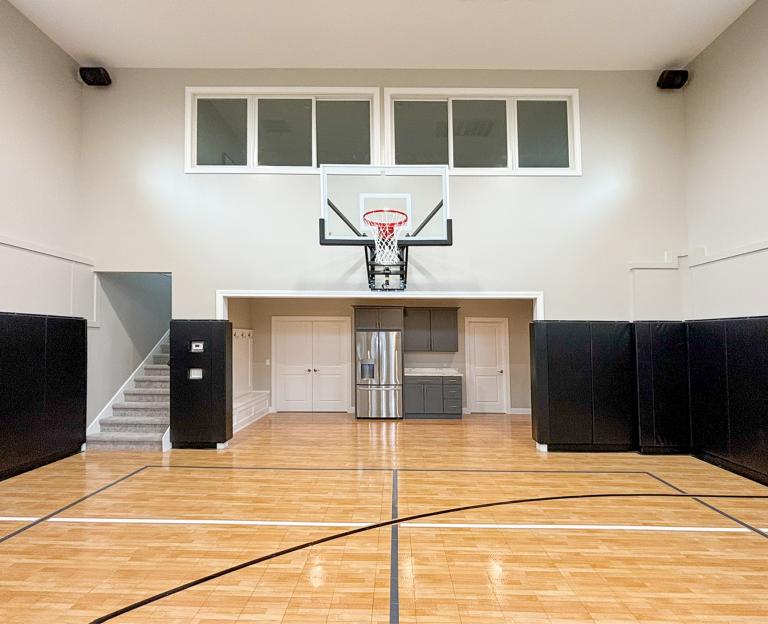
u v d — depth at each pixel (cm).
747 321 460
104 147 599
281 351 879
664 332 565
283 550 300
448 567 279
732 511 370
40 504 384
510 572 273
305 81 605
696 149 574
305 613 232
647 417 557
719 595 250
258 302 875
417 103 620
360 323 820
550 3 486
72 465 505
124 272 597
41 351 503
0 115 470
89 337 593
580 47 559
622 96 604
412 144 614
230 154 612
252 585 258
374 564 282
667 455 551
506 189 598
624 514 364
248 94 611
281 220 597
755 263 470
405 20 513
